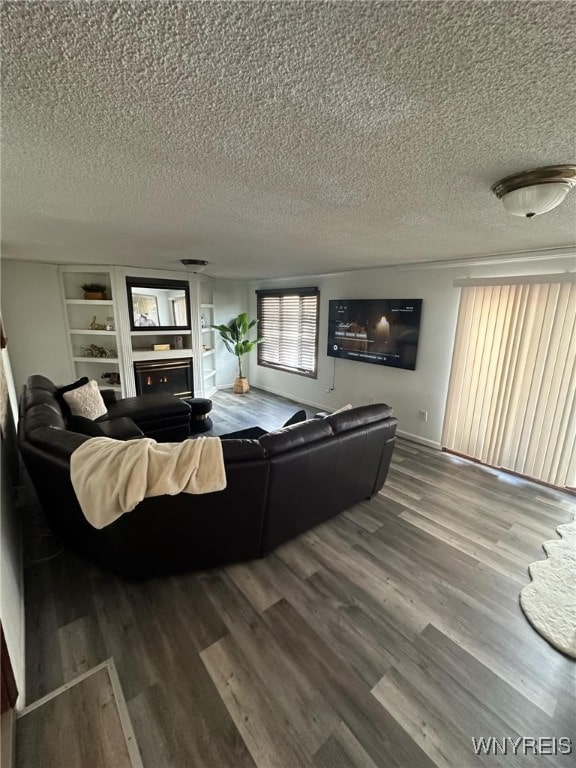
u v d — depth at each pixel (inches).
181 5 22.7
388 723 50.9
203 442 69.9
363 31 24.6
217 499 71.5
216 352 257.3
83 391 137.6
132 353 192.5
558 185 49.3
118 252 133.8
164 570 75.7
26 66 28.8
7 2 22.5
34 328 180.7
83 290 189.0
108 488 61.1
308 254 130.5
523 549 89.7
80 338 195.8
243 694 54.2
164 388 208.7
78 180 55.4
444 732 50.0
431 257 135.3
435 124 37.8
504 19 23.3
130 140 42.6
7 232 96.5
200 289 217.9
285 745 48.1
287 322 233.1
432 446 157.6
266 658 59.9
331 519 101.9
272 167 50.1
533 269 118.5
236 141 42.4
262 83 31.0
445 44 25.8
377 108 34.9
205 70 29.3
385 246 110.7
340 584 76.8
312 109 35.4
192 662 59.0
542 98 32.4
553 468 120.4
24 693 53.4
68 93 32.8
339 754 47.2
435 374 153.3
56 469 69.8
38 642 62.0
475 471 134.5
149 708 52.1
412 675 57.7
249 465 71.5
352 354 186.1
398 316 162.2
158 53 27.2
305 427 84.0
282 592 74.3
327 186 57.4
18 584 68.2
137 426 138.8
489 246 108.5
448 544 91.1
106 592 73.4
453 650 62.2
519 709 53.2
